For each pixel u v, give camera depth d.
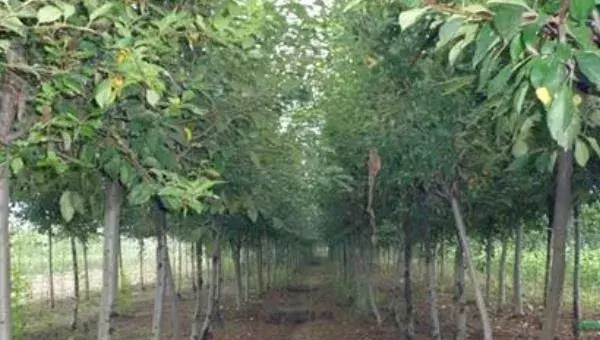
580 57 1.73
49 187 5.07
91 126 3.51
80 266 41.75
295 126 8.73
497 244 33.66
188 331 18.72
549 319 3.19
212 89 5.26
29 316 21.58
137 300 28.47
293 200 12.09
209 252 16.94
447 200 9.54
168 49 3.64
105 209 6.14
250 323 21.03
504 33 1.78
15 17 2.88
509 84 2.60
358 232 19.25
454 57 2.13
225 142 5.96
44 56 3.69
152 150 4.21
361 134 9.98
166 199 3.77
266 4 5.54
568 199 3.14
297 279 40.62
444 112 7.52
